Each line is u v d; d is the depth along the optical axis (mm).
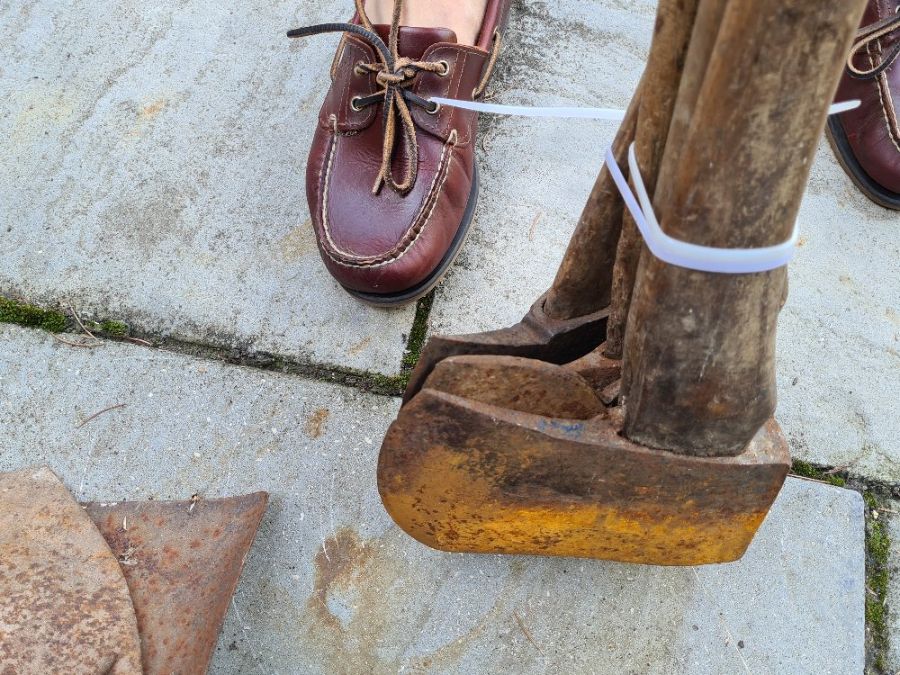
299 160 696
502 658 571
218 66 726
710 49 386
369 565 588
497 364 481
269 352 641
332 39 738
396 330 646
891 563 600
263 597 581
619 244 477
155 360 637
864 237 684
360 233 618
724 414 468
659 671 570
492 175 695
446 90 625
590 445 483
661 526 518
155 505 573
